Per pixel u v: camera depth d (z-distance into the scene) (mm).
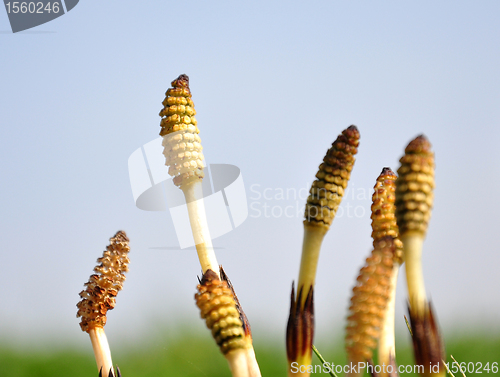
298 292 265
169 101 293
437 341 238
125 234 311
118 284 304
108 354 299
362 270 244
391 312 264
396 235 262
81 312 301
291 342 263
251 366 273
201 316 261
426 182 241
